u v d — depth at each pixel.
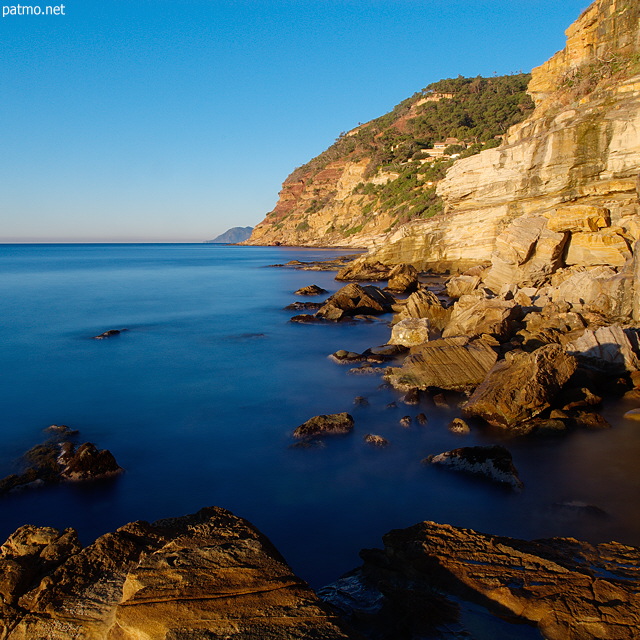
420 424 14.14
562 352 14.83
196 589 4.70
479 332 21.25
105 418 15.57
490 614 5.48
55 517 10.00
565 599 5.46
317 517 9.84
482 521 9.49
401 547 6.93
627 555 6.60
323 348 24.77
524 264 33.41
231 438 13.87
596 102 36.12
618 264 30.34
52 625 4.84
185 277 68.31
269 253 141.62
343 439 13.39
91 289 53.59
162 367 21.59
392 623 5.54
